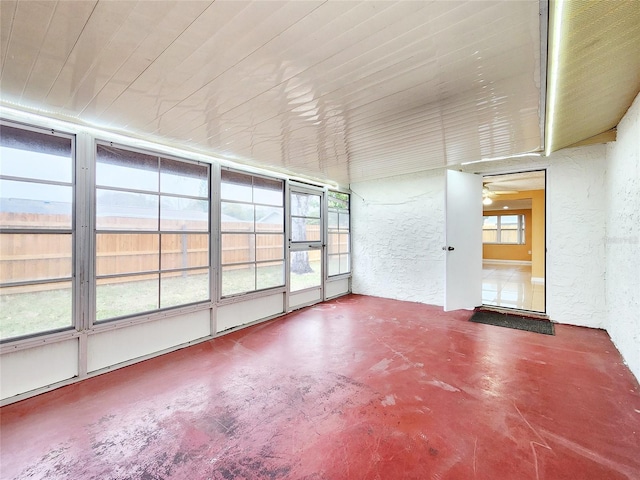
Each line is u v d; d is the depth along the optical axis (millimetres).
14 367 2240
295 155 3705
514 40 1515
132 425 1933
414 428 1880
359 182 5887
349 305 5090
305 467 1579
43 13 1286
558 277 3896
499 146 3430
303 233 5078
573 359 2820
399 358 2920
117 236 2852
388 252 5562
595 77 1892
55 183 2463
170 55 1623
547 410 2041
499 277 7828
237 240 3979
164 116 2449
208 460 1635
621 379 2436
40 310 2387
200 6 1250
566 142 3361
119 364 2799
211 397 2262
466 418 1971
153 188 3129
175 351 3184
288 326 3998
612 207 3215
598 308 3648
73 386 2439
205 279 3590
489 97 2162
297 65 1733
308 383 2459
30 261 2342
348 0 1230
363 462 1609
